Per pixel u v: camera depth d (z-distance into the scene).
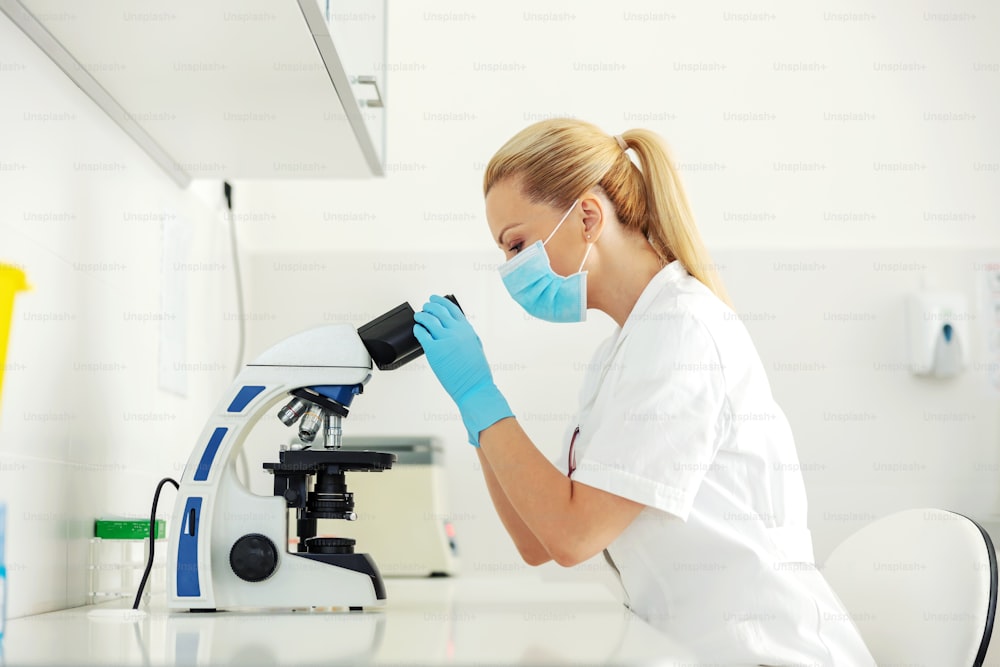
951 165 2.85
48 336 1.41
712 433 1.31
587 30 2.90
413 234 2.83
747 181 2.85
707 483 1.35
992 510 2.66
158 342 1.98
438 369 1.40
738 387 1.36
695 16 2.90
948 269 2.77
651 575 1.38
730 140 2.86
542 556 1.74
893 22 2.90
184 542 1.30
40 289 1.39
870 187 2.84
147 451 1.90
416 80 2.88
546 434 2.71
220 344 2.56
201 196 2.37
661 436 1.28
